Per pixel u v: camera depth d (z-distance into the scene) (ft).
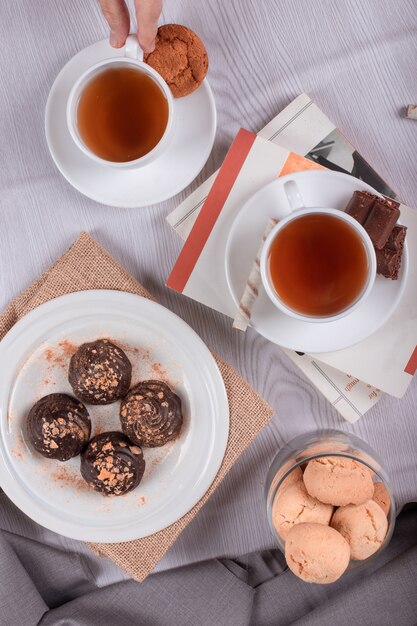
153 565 3.18
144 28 2.79
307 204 2.95
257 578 3.36
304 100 3.12
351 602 3.24
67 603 3.31
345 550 2.88
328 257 2.87
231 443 3.16
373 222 2.87
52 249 3.27
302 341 2.96
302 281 2.87
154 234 3.25
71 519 3.17
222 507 3.32
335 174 2.91
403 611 3.22
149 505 3.16
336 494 2.90
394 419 3.26
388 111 3.18
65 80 3.00
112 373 3.07
